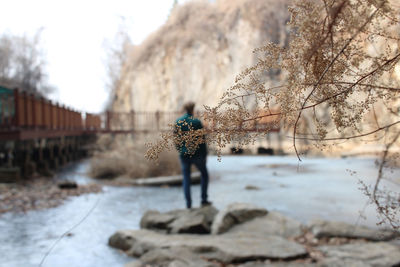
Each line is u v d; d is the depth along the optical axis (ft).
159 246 11.96
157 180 29.89
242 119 3.04
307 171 34.40
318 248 11.76
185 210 16.03
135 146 37.17
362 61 3.14
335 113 3.21
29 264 11.32
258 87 3.09
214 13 104.47
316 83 3.05
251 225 14.37
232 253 10.96
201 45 104.83
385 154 3.08
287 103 3.03
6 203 21.15
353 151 43.62
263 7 75.77
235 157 50.49
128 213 18.93
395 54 3.09
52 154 42.29
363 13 2.82
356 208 17.87
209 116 3.10
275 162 43.09
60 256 12.16
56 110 44.88
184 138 3.16
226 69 93.50
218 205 20.33
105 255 12.33
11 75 148.36
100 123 90.22
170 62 115.75
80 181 32.32
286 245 11.71
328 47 2.98
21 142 31.94
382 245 11.15
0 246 13.19
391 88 3.01
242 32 87.10
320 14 2.88
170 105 111.75
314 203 19.76
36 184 28.66
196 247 11.61
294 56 3.05
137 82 128.57
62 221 17.11
